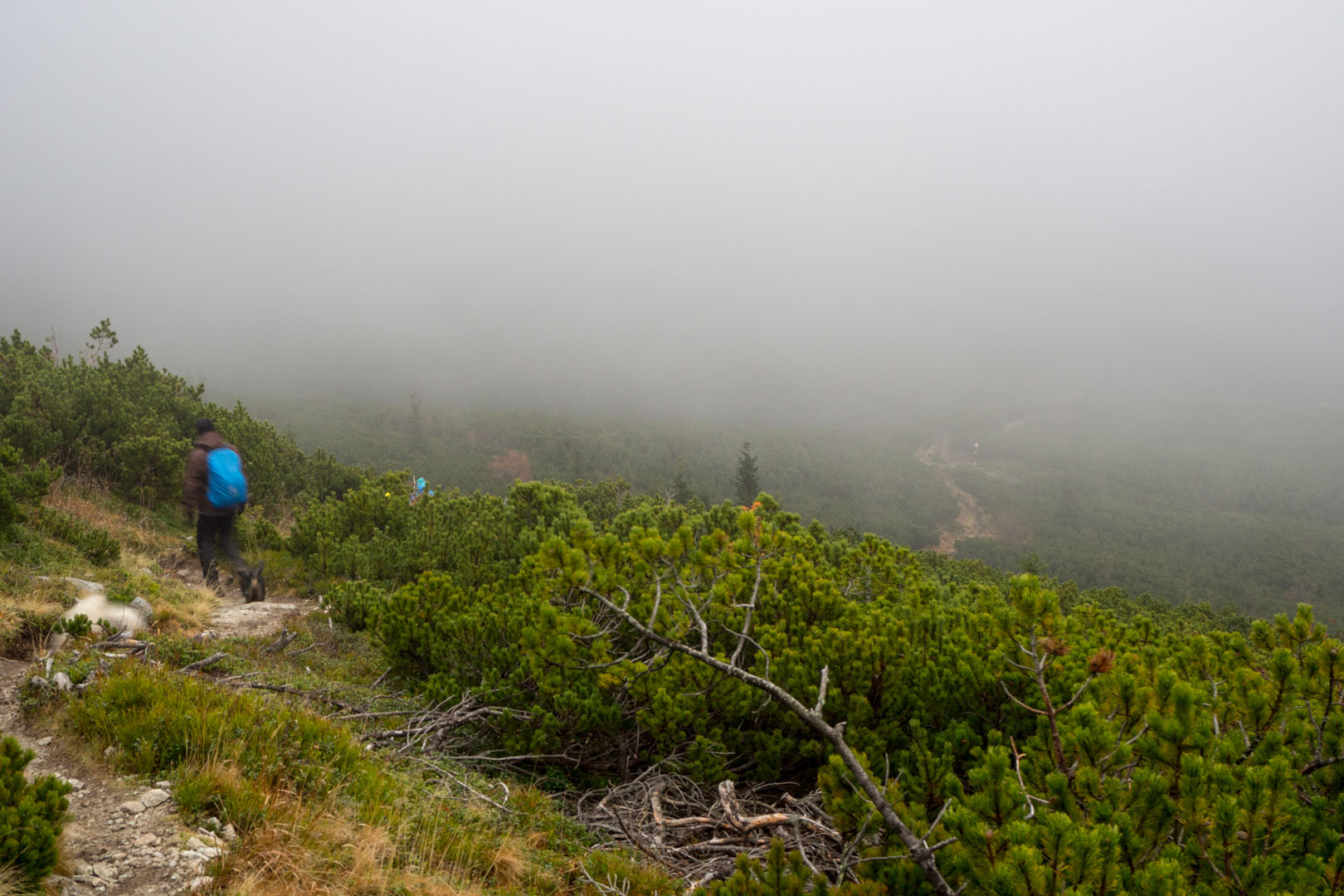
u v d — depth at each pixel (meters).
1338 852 2.25
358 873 2.83
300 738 3.80
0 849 2.23
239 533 11.90
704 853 3.95
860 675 4.41
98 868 2.54
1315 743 3.14
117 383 14.27
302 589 10.52
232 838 2.88
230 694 4.21
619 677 3.97
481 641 5.54
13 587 5.61
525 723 4.92
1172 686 2.84
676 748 4.85
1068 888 2.22
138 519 11.20
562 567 3.63
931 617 5.13
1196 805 2.48
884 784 3.33
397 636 6.15
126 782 3.13
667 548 3.71
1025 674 4.09
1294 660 3.29
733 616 4.95
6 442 10.18
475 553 9.41
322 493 20.05
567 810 4.51
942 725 4.45
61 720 3.64
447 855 3.27
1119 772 2.96
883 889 2.75
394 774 3.94
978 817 2.59
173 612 6.88
